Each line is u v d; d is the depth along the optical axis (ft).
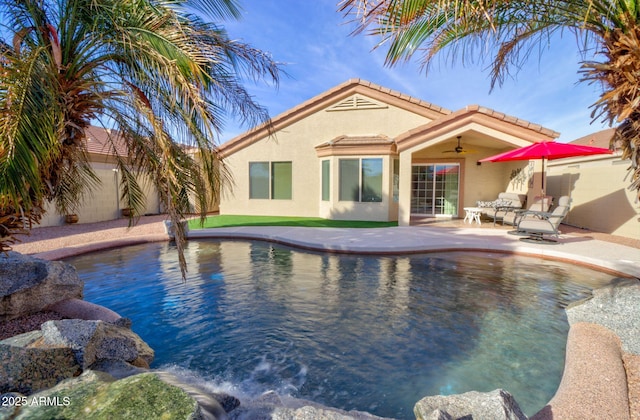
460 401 9.40
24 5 14.19
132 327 17.94
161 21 14.87
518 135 43.24
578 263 29.04
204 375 13.58
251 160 63.57
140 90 15.75
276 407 10.67
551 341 15.92
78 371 11.31
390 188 53.31
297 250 36.09
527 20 13.97
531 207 41.39
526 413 10.94
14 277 16.97
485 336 16.52
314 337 16.71
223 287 24.20
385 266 29.30
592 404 9.45
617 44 11.76
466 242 35.32
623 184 39.17
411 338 16.46
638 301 13.61
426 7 10.21
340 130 59.41
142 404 8.45
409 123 56.34
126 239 39.29
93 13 14.47
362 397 12.10
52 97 11.51
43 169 12.90
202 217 19.02
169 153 14.38
